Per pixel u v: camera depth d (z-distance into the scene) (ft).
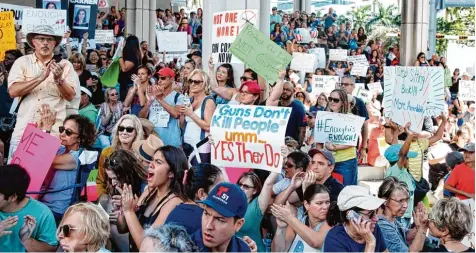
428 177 36.27
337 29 92.43
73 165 24.29
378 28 145.07
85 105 34.06
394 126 33.58
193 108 30.53
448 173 33.35
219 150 23.16
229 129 22.93
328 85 56.75
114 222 20.63
